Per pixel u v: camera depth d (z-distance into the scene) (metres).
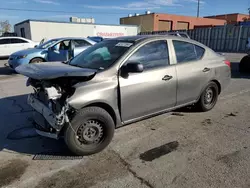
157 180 2.66
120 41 3.91
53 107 3.03
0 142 3.59
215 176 2.73
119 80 3.32
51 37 26.08
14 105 5.39
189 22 46.53
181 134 3.86
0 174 2.79
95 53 3.89
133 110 3.54
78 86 3.03
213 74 4.71
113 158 3.14
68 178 2.71
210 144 3.51
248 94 6.39
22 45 15.95
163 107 3.96
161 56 3.88
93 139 3.21
